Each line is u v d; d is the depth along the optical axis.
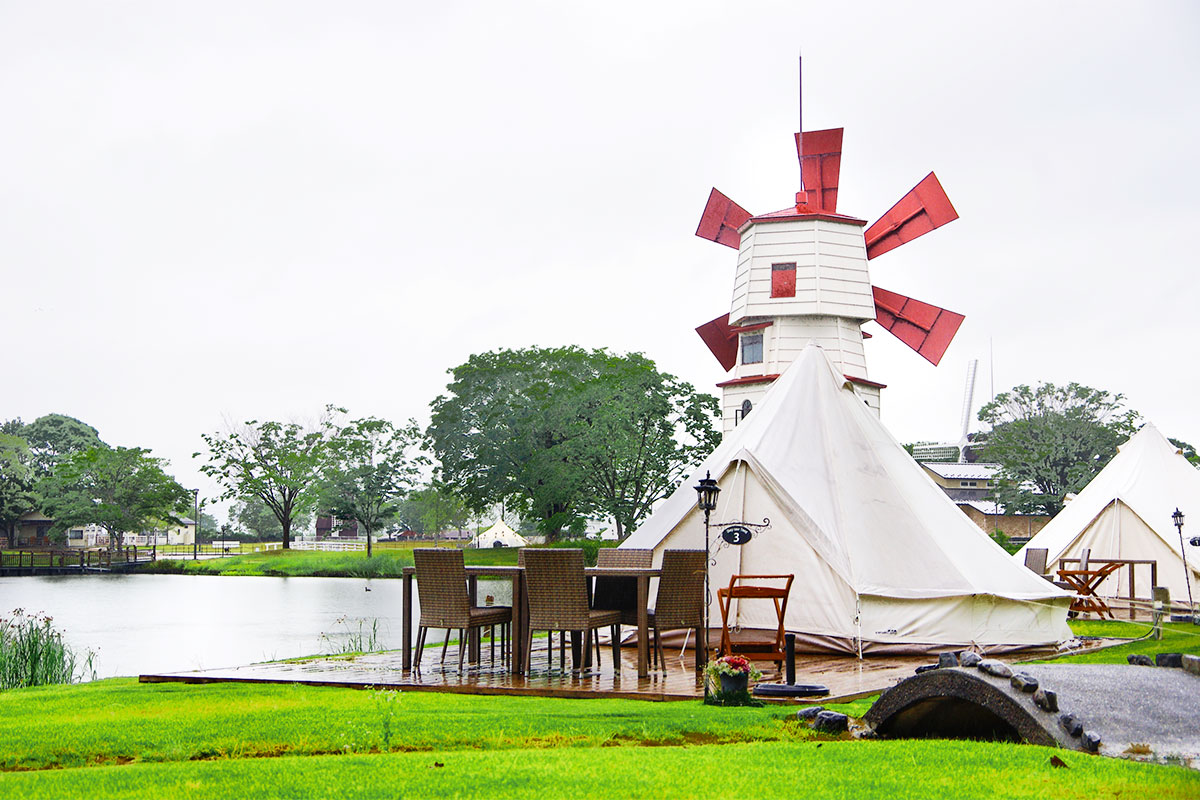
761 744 7.26
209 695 10.09
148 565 61.22
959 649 13.77
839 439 15.41
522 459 54.53
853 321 31.91
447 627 11.72
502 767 6.38
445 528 91.00
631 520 48.94
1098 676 7.64
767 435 15.32
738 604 14.58
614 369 52.44
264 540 120.69
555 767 6.37
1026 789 5.71
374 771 6.31
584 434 48.22
